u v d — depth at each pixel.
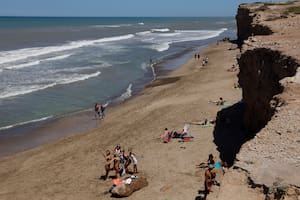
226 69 44.00
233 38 95.75
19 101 34.12
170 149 20.55
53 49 70.44
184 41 91.25
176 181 16.72
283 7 56.62
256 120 19.44
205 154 19.39
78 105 33.44
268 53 18.52
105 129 26.44
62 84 40.78
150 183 16.80
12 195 17.33
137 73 47.81
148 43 86.19
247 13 61.66
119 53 66.94
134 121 27.23
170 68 51.12
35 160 21.86
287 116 12.21
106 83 41.88
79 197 16.45
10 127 27.92
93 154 21.69
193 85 36.59
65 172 19.55
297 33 25.52
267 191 8.86
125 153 20.61
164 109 28.98
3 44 79.06
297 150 10.26
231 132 22.14
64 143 24.38
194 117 26.00
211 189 14.59
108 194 16.39
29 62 54.22
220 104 28.31
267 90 17.73
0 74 45.22
